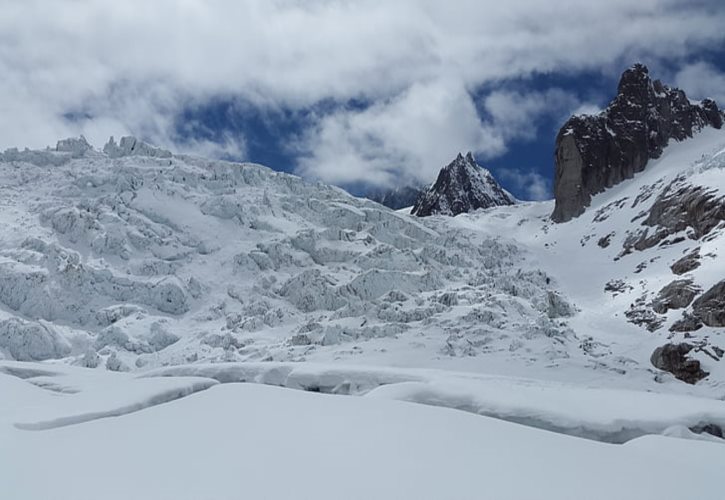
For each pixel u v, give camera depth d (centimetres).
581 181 11738
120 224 8119
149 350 6356
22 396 2469
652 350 5728
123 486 1083
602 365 5084
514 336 5725
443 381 2791
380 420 1745
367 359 5200
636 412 2423
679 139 12731
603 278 8212
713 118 13500
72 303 6919
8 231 7738
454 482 1168
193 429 1598
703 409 2462
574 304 7469
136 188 9019
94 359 5731
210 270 7969
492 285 7688
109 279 7306
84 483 1096
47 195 8881
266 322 6788
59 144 10425
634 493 1171
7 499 1004
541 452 1470
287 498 1034
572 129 12150
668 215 8462
